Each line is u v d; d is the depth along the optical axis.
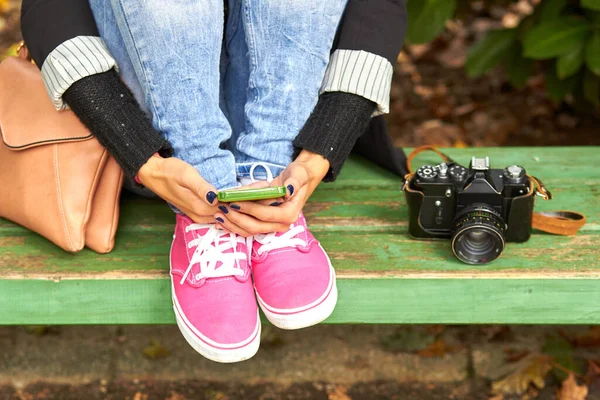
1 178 1.56
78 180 1.47
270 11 1.32
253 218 1.33
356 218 1.68
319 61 1.36
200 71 1.31
